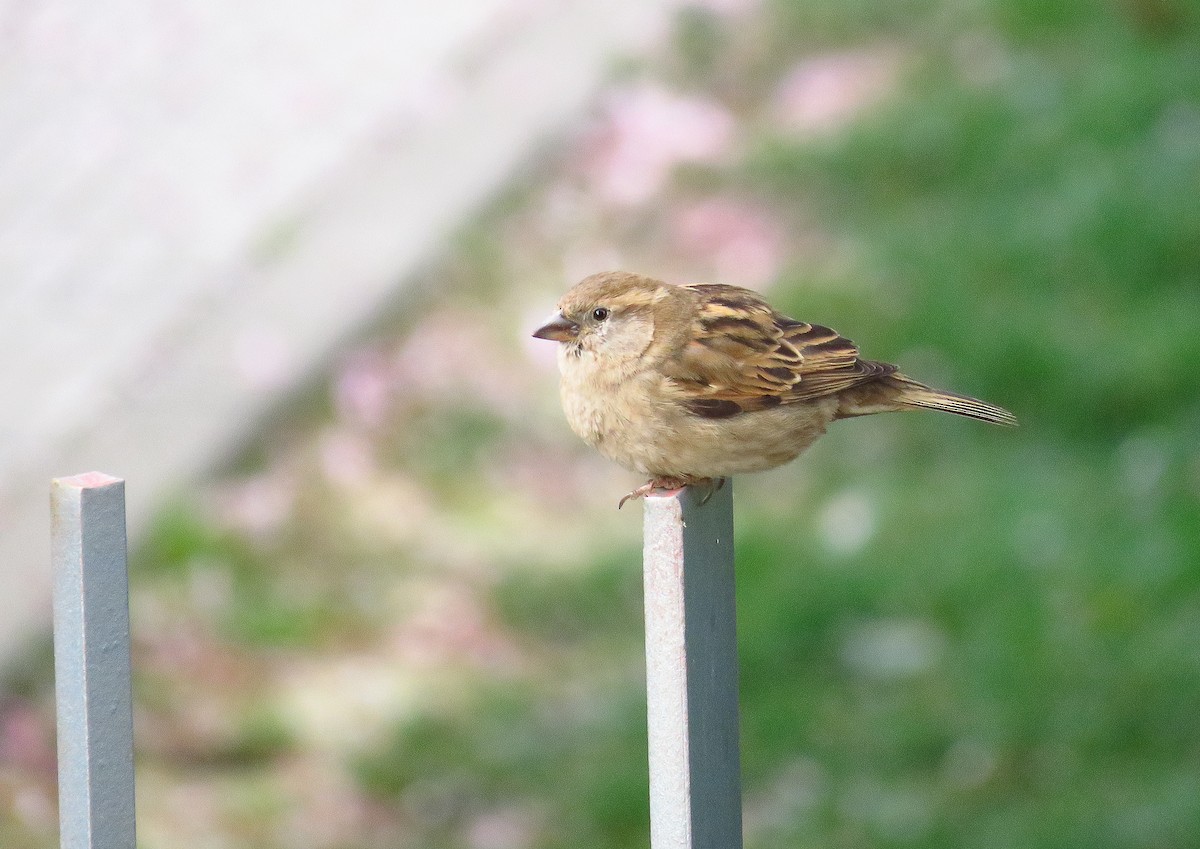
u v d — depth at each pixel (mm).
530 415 13094
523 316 13922
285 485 12375
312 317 13656
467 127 16219
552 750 10062
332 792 9859
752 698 10336
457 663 10930
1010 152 15078
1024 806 9258
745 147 15883
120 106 16891
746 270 14242
